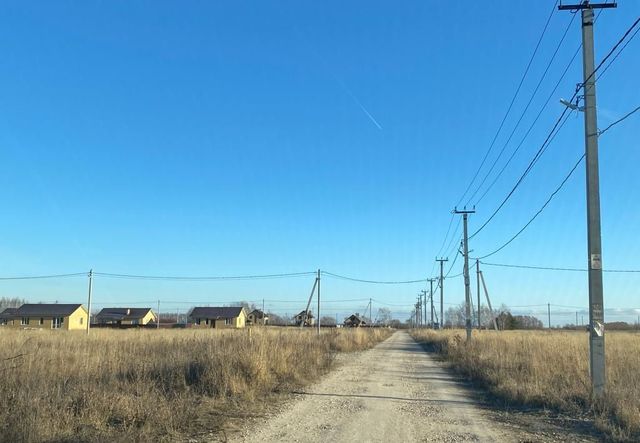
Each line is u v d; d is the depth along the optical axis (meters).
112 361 15.33
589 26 14.20
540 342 32.91
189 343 25.00
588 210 13.81
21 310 96.06
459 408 12.95
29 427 7.87
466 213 41.50
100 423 9.12
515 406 13.18
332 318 144.12
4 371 11.37
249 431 9.58
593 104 14.05
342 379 18.66
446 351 34.72
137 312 116.50
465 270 40.84
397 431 9.90
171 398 11.75
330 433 9.56
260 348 17.14
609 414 11.22
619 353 24.89
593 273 13.55
